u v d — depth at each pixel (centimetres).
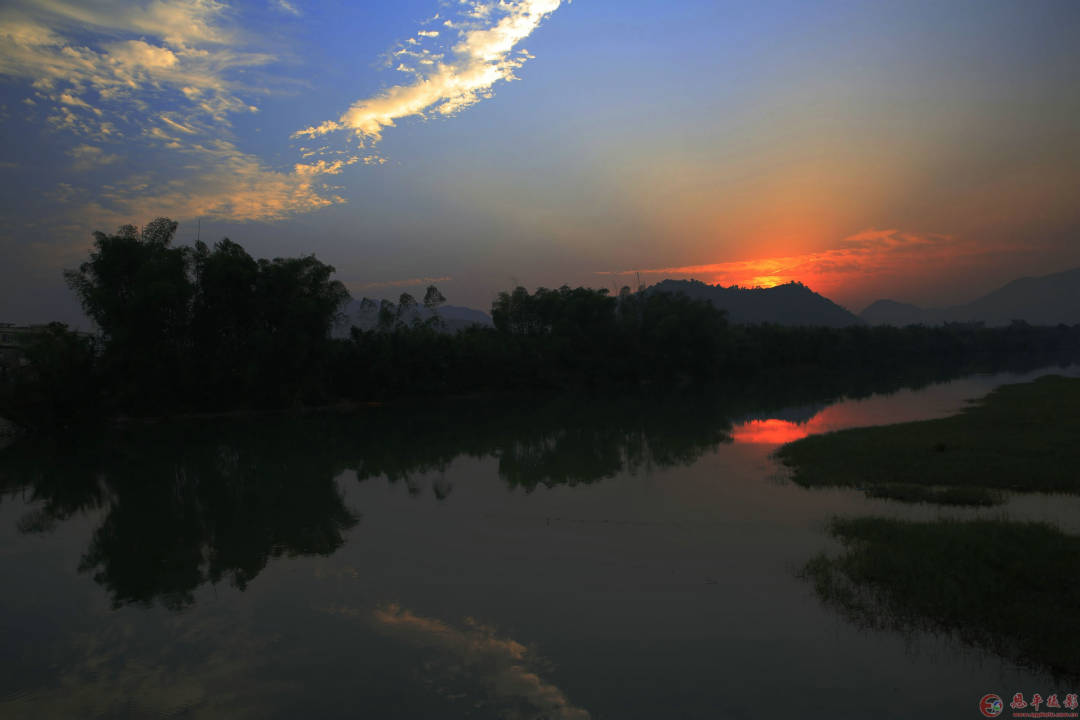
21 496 2350
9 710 873
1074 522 1535
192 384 4778
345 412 5222
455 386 6769
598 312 8225
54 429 4238
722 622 1057
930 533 1377
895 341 13000
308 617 1146
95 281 4547
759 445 2962
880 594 1130
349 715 826
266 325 5141
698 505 1833
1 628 1145
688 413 4612
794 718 784
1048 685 840
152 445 3509
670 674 897
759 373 9925
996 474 1969
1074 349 17250
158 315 4506
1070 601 1030
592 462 2631
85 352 4372
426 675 921
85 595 1308
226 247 5012
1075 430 2734
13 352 4381
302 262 5328
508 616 1113
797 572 1270
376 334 6216
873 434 2920
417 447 3256
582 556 1423
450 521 1778
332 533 1714
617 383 8356
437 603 1185
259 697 881
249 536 1722
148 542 1703
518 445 3238
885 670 891
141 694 904
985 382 7156
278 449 3281
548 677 902
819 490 1966
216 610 1199
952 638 972
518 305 8338
